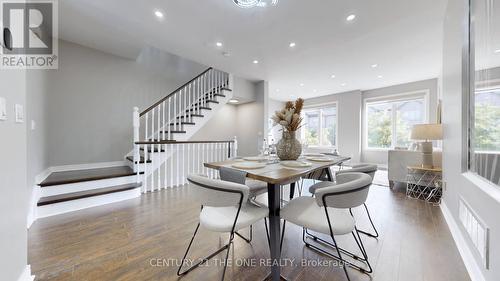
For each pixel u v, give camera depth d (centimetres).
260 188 182
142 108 446
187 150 392
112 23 279
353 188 114
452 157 203
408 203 281
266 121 562
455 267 144
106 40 336
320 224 121
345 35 304
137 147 324
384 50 356
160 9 247
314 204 147
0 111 99
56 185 253
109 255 158
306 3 231
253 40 323
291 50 359
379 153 628
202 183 119
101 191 271
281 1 228
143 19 269
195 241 180
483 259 123
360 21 266
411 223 216
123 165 409
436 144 475
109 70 398
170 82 497
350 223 125
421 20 263
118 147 410
